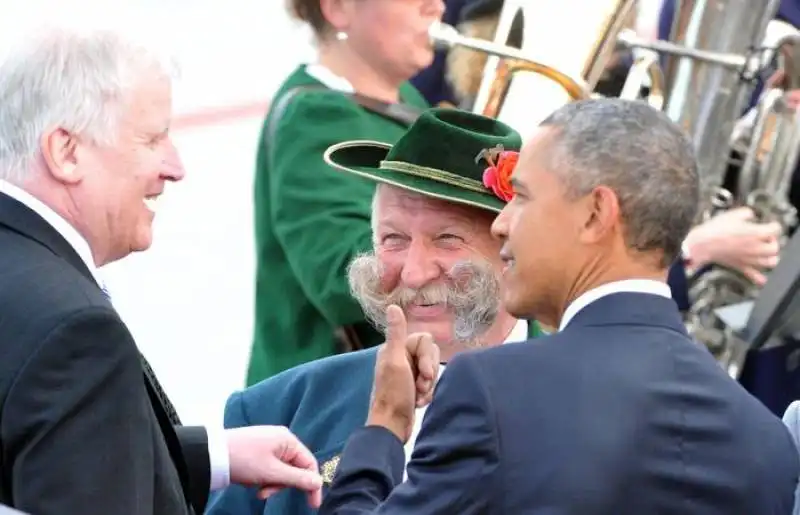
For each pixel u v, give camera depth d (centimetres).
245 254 1472
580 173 476
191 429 584
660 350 479
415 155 607
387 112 821
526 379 468
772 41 898
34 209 507
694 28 883
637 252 483
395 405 530
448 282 607
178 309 1346
